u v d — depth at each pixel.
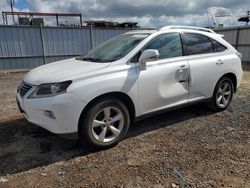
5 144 4.02
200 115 5.22
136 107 3.99
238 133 4.31
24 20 19.64
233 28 17.33
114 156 3.59
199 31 4.96
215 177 3.05
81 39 16.42
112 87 3.65
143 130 4.48
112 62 3.84
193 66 4.62
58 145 3.96
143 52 3.91
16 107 6.10
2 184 2.99
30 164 3.42
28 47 14.96
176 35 4.57
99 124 3.68
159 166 3.30
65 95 3.35
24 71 14.37
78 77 3.47
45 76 3.62
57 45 15.76
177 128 4.56
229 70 5.28
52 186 2.94
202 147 3.81
